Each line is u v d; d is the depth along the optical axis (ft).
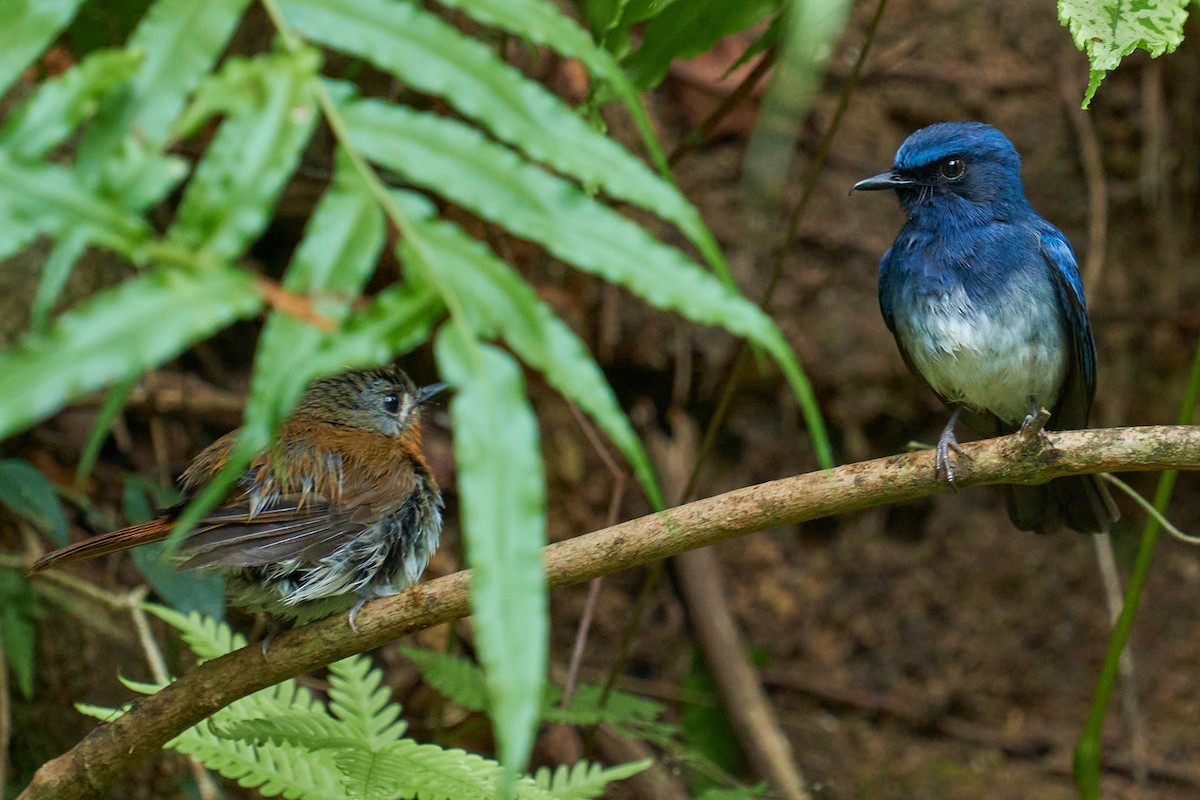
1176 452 18.83
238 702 22.18
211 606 32.17
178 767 35.27
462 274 9.12
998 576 47.98
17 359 8.05
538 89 10.16
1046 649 47.70
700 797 30.94
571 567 18.42
